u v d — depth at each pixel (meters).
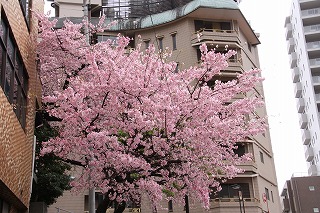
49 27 16.06
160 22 32.50
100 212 12.83
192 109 12.21
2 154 8.96
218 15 32.62
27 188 12.54
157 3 35.75
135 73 12.66
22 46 12.16
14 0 10.77
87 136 11.36
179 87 13.17
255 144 30.28
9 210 11.41
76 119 11.84
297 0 56.16
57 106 13.80
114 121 12.01
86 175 12.81
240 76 13.92
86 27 16.53
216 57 12.98
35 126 15.47
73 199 25.56
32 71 13.92
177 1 35.41
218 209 26.62
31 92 13.58
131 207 26.08
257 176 28.84
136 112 11.34
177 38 32.06
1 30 9.52
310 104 53.19
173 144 12.06
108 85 12.02
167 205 26.75
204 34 31.28
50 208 25.19
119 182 12.21
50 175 15.22
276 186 34.16
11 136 10.04
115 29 31.81
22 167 11.55
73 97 11.80
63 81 16.34
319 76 51.94
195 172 12.51
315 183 43.06
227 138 12.96
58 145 12.31
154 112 11.55
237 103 13.37
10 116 9.97
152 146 11.84
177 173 12.35
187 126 12.21
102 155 11.77
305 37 54.69
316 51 53.47
